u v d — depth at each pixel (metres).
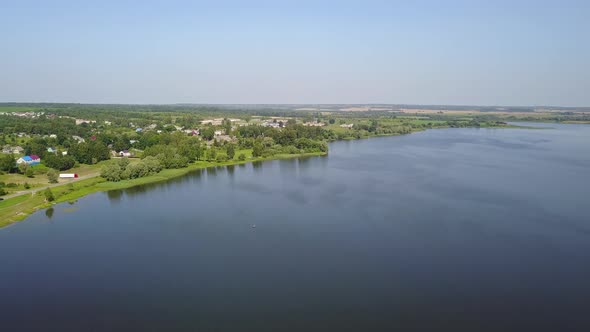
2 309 62.09
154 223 99.94
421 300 63.22
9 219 103.62
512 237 87.25
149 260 78.50
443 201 114.62
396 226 94.94
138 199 123.44
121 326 57.47
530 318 58.38
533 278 69.44
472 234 89.12
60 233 93.81
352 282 68.94
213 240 88.25
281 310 60.81
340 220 99.88
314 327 56.72
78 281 70.56
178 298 64.50
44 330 56.88
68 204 118.88
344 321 58.03
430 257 78.06
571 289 65.81
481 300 63.03
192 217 104.12
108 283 69.75
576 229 91.25
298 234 91.12
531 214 102.12
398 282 68.75
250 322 57.94
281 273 72.56
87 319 59.25
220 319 58.72
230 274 72.31
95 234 93.00
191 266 75.75
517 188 128.62
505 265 74.19
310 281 69.50
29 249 84.56
